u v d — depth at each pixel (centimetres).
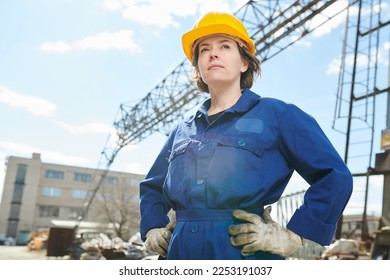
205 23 173
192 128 166
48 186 6372
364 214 1316
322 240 131
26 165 6325
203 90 199
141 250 1670
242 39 170
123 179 5150
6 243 5778
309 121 150
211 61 165
